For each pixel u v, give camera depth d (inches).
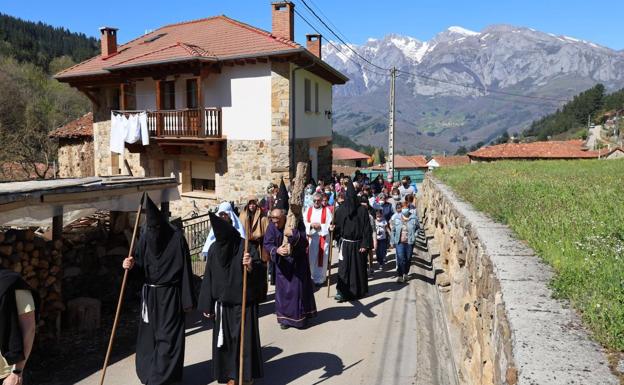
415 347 262.2
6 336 134.5
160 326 205.5
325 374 232.2
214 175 789.9
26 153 1272.1
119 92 892.0
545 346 95.6
